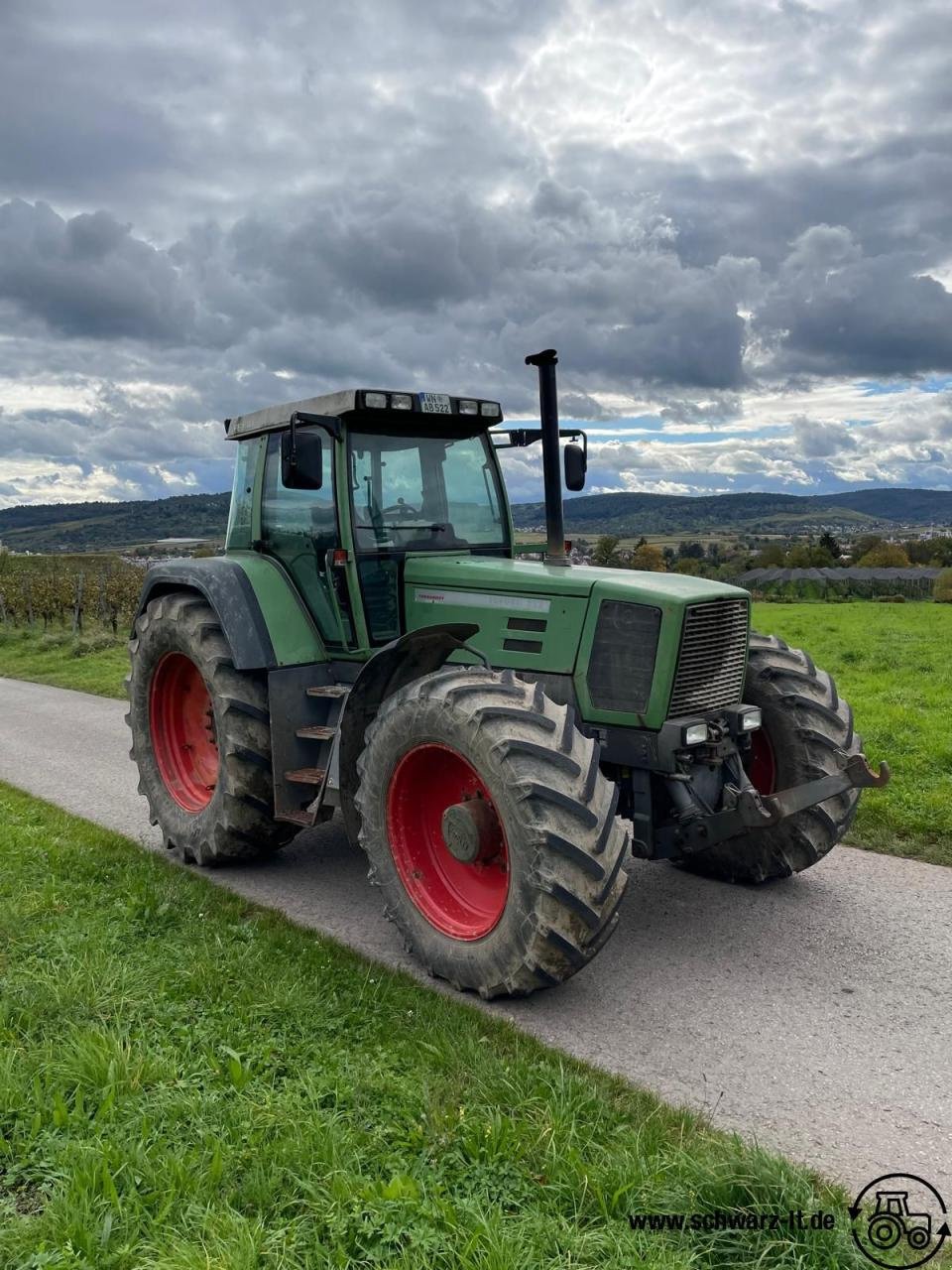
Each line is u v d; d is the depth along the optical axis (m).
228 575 5.29
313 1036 3.31
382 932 4.54
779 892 4.99
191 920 4.48
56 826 6.13
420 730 3.94
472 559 5.10
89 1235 2.29
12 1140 2.70
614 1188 2.47
